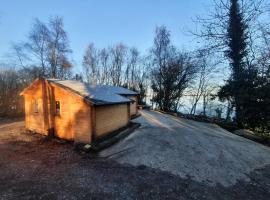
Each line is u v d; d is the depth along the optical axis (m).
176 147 11.57
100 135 12.37
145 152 10.70
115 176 8.09
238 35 19.45
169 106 34.66
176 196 6.82
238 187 7.87
